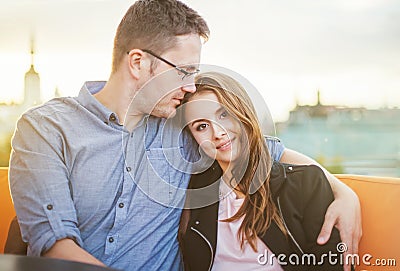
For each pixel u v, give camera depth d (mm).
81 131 2086
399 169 2240
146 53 2121
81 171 2068
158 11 2125
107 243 2059
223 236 2064
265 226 2055
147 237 2066
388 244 1975
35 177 2002
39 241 1925
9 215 2150
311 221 2037
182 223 2082
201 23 2180
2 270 1346
